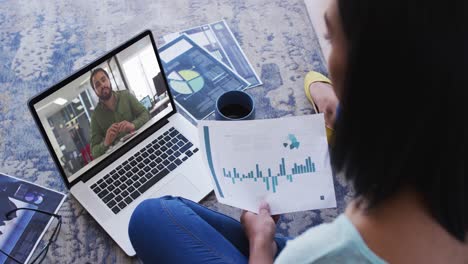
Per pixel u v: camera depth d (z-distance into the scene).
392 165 0.42
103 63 1.00
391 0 0.36
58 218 1.05
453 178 0.42
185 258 0.81
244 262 0.81
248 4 1.48
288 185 0.95
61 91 0.96
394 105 0.39
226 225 0.92
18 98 1.29
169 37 1.39
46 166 1.15
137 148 1.11
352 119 0.43
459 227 0.45
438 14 0.35
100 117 1.04
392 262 0.48
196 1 1.49
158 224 0.86
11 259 0.99
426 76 0.37
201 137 0.99
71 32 1.43
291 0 1.49
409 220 0.47
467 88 0.37
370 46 0.38
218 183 0.96
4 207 1.06
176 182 1.08
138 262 1.01
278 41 1.39
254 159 0.97
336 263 0.49
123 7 1.49
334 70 0.44
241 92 1.08
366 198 0.47
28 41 1.41
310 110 1.25
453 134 0.39
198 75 1.30
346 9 0.39
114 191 1.06
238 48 1.37
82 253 1.02
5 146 1.19
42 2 1.51
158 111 1.14
